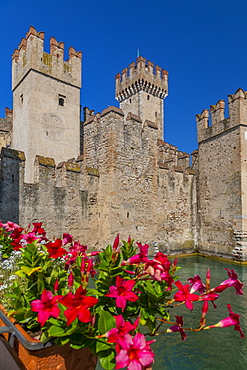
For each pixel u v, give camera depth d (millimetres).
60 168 14336
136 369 2029
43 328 2779
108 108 15070
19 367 2430
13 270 4762
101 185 15117
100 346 2498
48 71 22547
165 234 18875
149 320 3207
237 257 17406
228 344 7504
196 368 6375
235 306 10055
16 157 12453
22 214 12383
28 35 22062
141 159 16266
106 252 3199
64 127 23281
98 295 3094
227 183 18672
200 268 15977
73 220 14047
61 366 2842
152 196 16766
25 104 22203
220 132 19422
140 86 48219
